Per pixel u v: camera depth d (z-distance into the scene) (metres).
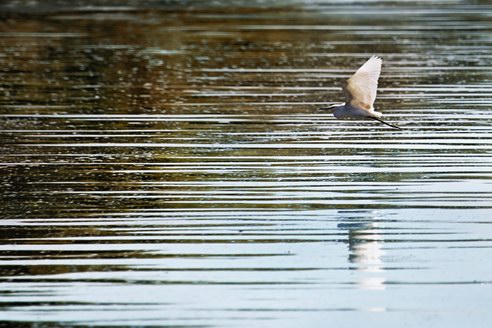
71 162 39.94
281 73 58.09
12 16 80.50
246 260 29.56
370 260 29.55
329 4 88.75
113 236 31.50
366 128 45.38
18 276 28.48
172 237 31.38
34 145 42.59
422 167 38.88
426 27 75.12
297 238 31.23
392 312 26.41
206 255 29.94
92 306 26.72
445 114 47.91
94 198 35.25
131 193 35.78
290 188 36.19
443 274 28.62
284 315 26.22
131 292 27.52
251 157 40.50
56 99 51.66
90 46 66.94
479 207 34.00
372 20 78.62
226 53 64.50
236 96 52.34
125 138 43.81
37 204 34.62
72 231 31.95
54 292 27.52
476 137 43.50
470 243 30.77
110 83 55.59
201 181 37.16
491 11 84.62
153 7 86.62
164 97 52.12
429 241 30.95
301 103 50.59
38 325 25.69
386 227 32.16
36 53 64.44
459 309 26.58
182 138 43.72
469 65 60.31
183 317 26.11
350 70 58.75
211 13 82.94
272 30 73.62
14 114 48.25
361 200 34.78
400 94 52.50
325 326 25.66
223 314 26.25
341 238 31.23
